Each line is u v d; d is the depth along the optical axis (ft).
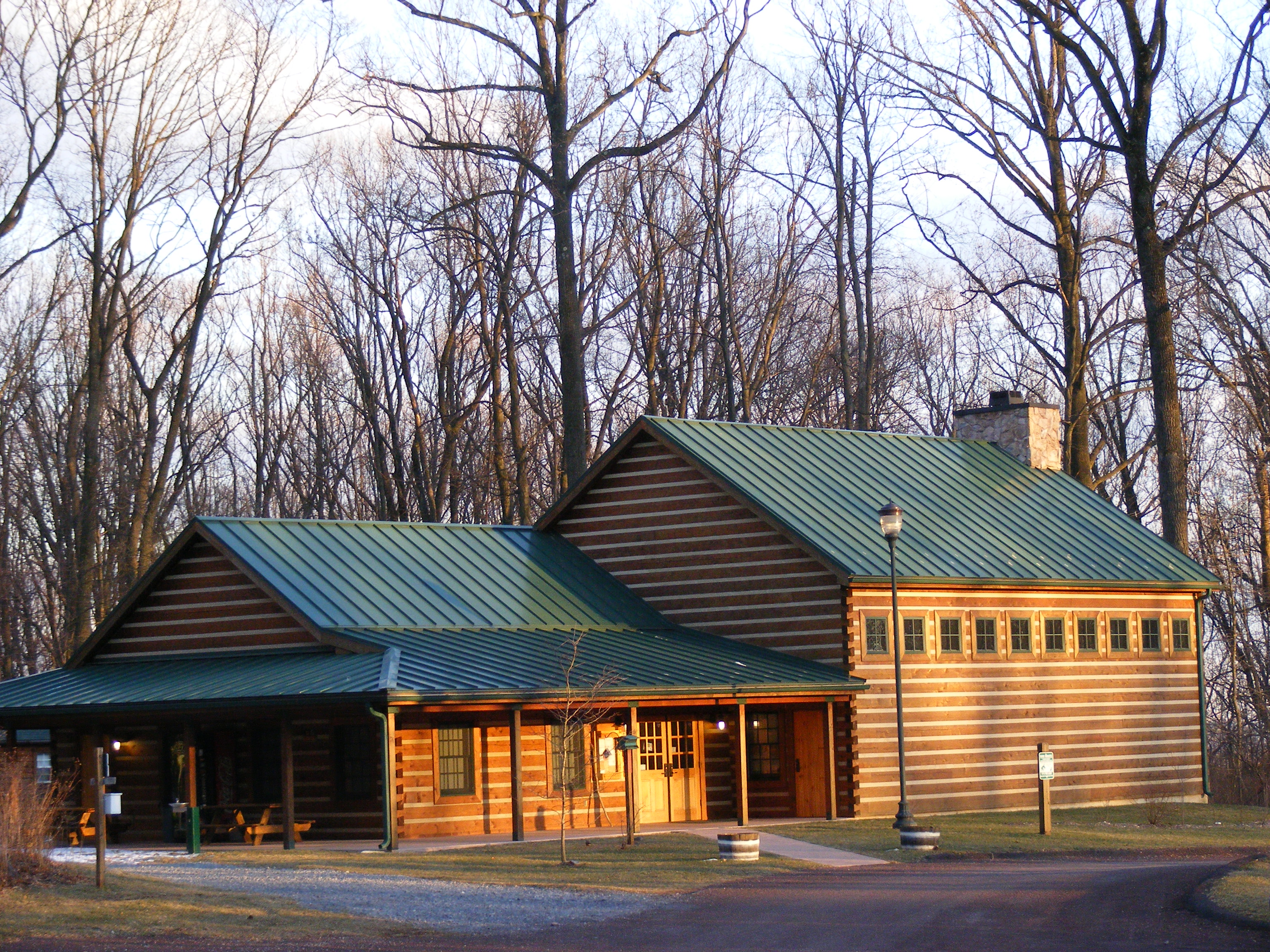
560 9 127.34
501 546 100.48
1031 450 118.11
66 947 46.29
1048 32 117.08
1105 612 105.70
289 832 76.74
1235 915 49.49
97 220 128.06
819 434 109.29
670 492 100.27
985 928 49.49
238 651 86.69
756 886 62.54
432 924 52.26
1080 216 139.13
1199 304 136.05
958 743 96.02
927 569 94.63
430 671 76.54
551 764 88.58
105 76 126.00
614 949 46.70
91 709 78.74
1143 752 106.32
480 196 133.69
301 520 92.99
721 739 97.19
